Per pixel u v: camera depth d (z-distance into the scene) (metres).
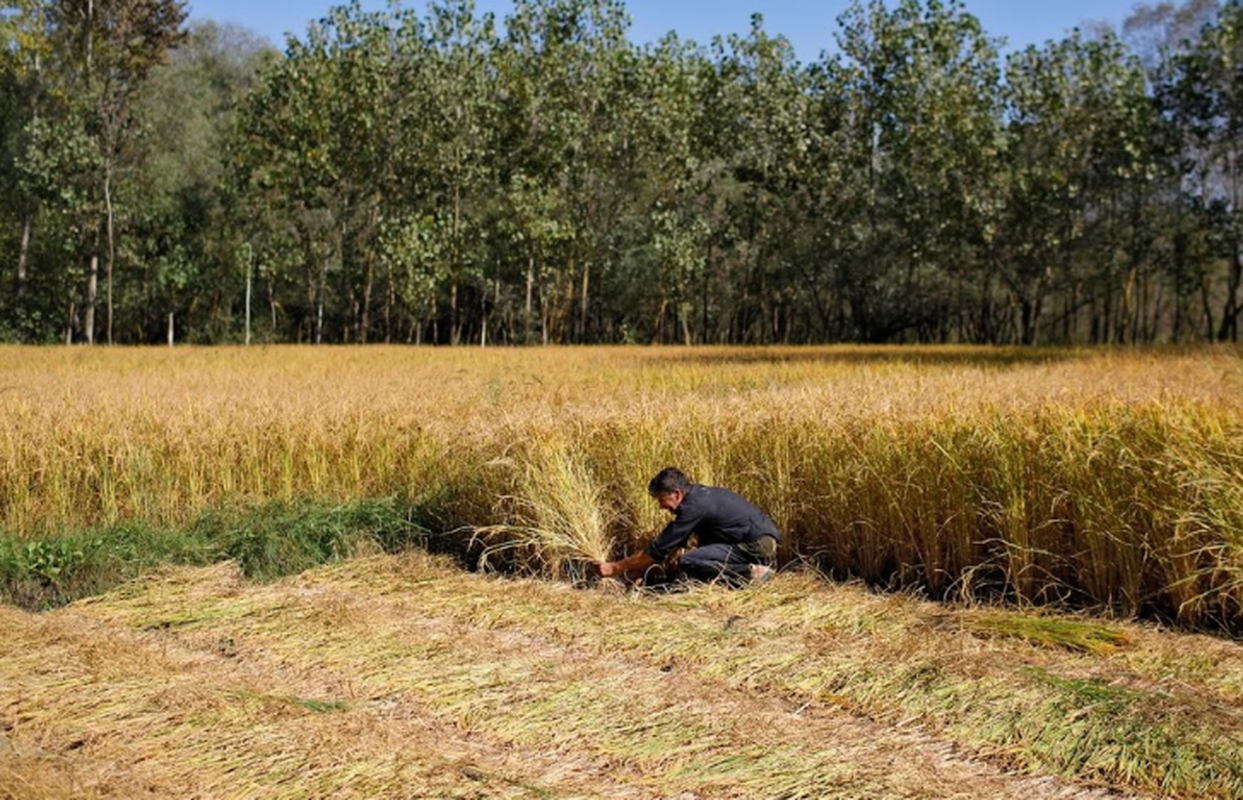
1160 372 15.89
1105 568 6.87
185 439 10.00
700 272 50.25
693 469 8.56
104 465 9.48
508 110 47.59
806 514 8.27
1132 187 44.97
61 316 49.47
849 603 6.82
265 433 10.36
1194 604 6.47
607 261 52.47
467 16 46.75
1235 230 42.16
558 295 54.84
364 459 10.37
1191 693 5.21
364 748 4.56
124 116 44.09
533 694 5.25
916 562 7.73
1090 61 44.88
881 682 5.34
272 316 52.00
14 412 10.70
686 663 5.76
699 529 7.55
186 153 47.62
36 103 45.03
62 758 4.50
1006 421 7.50
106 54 42.50
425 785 4.23
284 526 8.64
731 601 6.90
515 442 8.66
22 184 42.47
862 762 4.50
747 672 5.55
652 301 53.31
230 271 49.09
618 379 19.06
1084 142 45.00
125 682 5.38
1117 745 4.59
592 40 48.44
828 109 50.53
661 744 4.66
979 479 7.44
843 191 51.53
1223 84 41.94
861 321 54.03
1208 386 11.65
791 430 8.41
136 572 7.97
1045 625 6.14
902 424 7.88
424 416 10.98
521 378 18.28
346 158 46.94
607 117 49.12
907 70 46.75
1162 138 43.69
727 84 50.75
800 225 52.88
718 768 4.43
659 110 48.19
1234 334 45.91
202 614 6.69
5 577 7.76
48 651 5.84
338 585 7.56
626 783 4.34
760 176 50.75
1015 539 7.12
